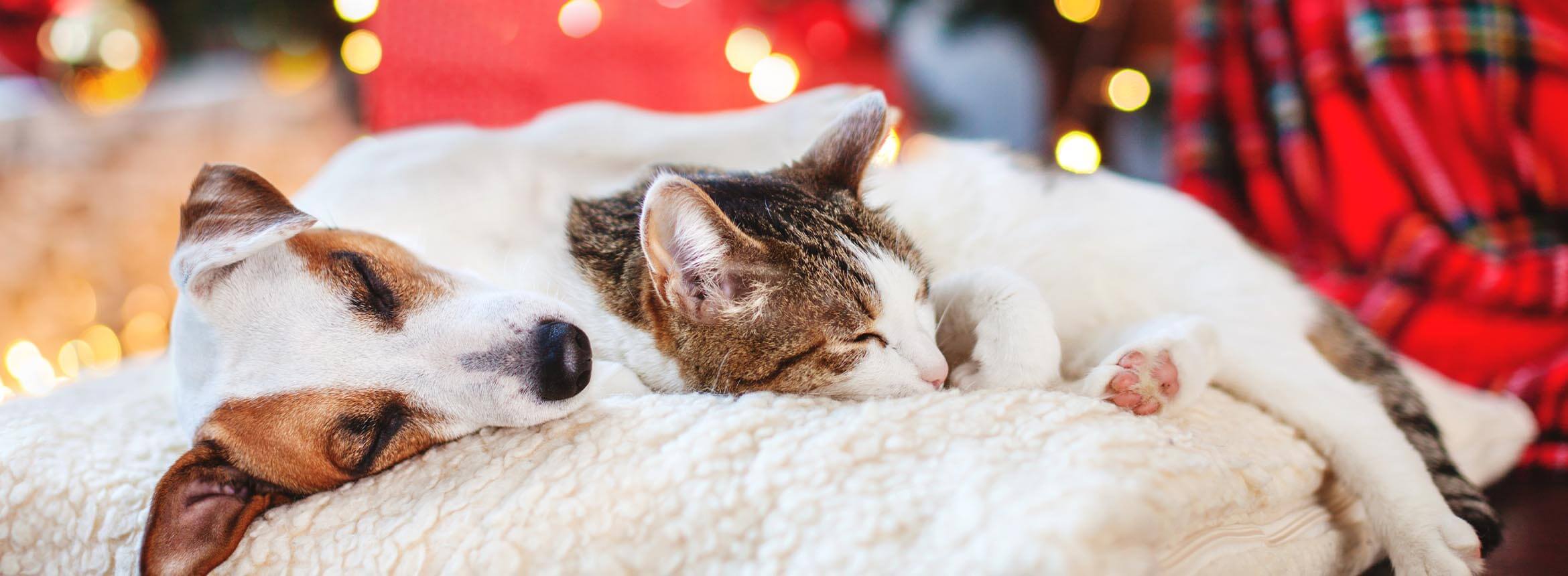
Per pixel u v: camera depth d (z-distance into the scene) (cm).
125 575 45
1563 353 62
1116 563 35
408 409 46
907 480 39
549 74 92
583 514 40
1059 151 94
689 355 49
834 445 40
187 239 47
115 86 108
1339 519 50
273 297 47
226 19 111
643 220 45
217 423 45
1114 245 54
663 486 40
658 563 40
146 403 54
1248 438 47
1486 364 63
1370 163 69
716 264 47
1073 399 42
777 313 48
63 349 86
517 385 45
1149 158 109
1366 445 49
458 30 91
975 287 49
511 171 61
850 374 48
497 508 41
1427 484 48
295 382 45
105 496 47
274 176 101
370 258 48
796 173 54
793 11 107
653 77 93
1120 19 109
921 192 57
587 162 63
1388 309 65
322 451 45
